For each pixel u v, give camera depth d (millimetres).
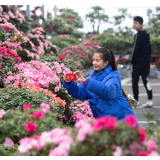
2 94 5664
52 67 7320
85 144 3268
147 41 11219
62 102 5996
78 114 6844
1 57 7258
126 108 5391
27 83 6434
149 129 3875
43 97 5656
